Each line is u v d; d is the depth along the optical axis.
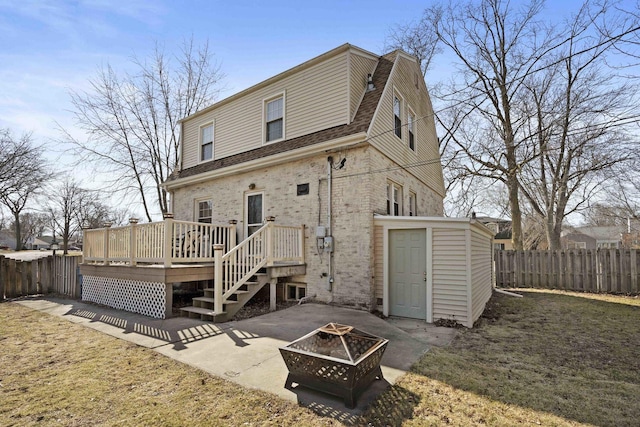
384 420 2.84
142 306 7.24
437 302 6.55
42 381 3.61
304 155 8.49
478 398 3.28
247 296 6.99
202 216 11.60
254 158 9.66
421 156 12.04
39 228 54.50
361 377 3.21
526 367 4.17
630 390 3.52
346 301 7.67
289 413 2.95
